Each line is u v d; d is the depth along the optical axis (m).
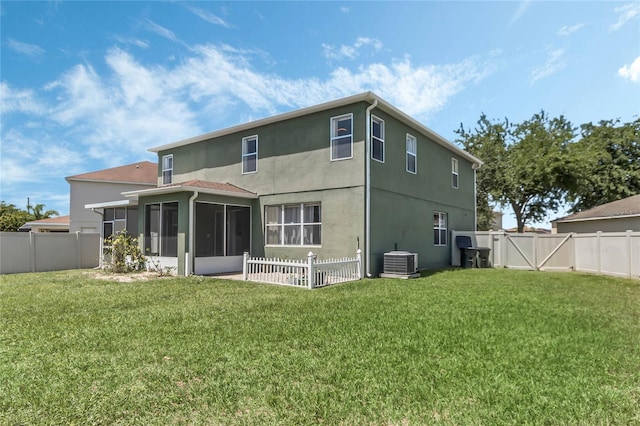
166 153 17.22
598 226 18.03
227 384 3.22
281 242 12.80
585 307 6.64
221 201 12.50
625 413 2.77
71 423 2.62
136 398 2.97
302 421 2.63
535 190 22.44
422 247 14.38
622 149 25.11
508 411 2.78
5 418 2.68
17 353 4.05
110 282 9.95
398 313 6.01
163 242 12.40
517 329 5.05
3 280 10.59
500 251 15.95
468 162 19.62
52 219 27.64
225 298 7.41
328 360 3.80
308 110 12.02
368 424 2.60
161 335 4.71
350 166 11.23
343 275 10.09
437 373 3.47
